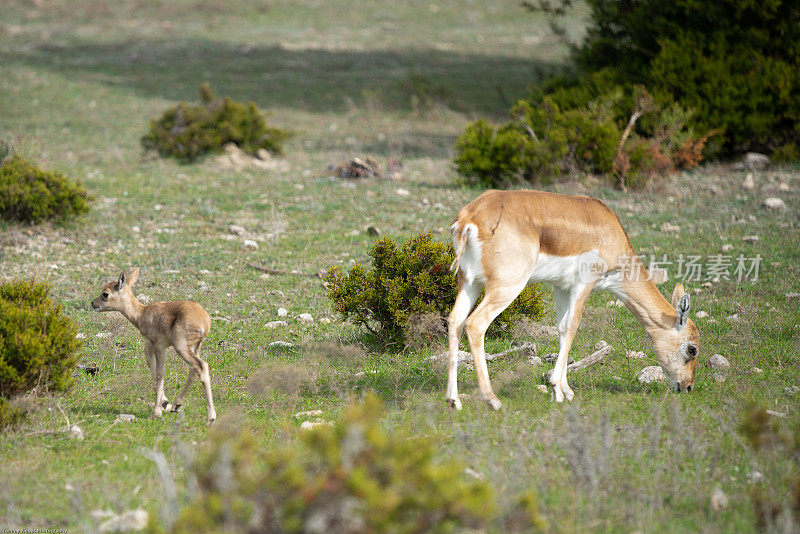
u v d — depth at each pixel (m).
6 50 54.72
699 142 25.83
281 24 66.62
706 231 19.56
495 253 10.41
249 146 29.56
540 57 55.88
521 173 24.14
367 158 26.86
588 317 14.28
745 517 7.20
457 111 40.94
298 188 24.94
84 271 16.91
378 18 69.88
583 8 72.69
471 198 23.48
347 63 53.28
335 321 14.51
